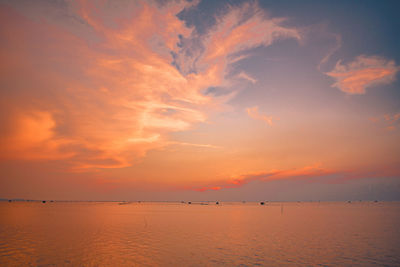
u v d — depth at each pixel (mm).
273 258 27531
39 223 61031
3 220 68062
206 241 37281
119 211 120562
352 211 121625
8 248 31438
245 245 34344
